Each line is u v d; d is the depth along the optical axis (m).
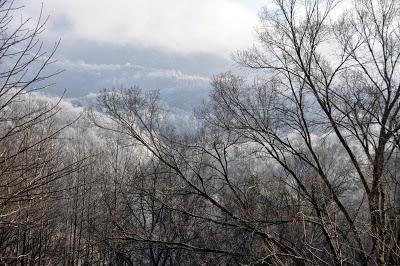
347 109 11.23
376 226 8.15
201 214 13.03
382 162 9.48
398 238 7.89
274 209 11.92
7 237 12.16
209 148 12.84
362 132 10.46
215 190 13.16
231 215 11.56
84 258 18.61
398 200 9.02
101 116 12.74
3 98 4.11
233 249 11.73
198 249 11.88
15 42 4.14
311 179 10.93
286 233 11.44
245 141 12.29
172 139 13.09
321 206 10.00
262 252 11.19
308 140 11.40
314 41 11.65
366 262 8.26
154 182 13.48
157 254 17.56
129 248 14.52
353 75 11.39
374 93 11.10
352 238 9.71
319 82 11.38
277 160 11.73
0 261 8.12
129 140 13.16
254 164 12.86
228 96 12.57
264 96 12.30
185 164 13.07
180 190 12.69
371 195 9.37
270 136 12.12
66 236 18.69
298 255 9.94
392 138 9.99
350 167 11.48
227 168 12.35
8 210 5.32
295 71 11.80
